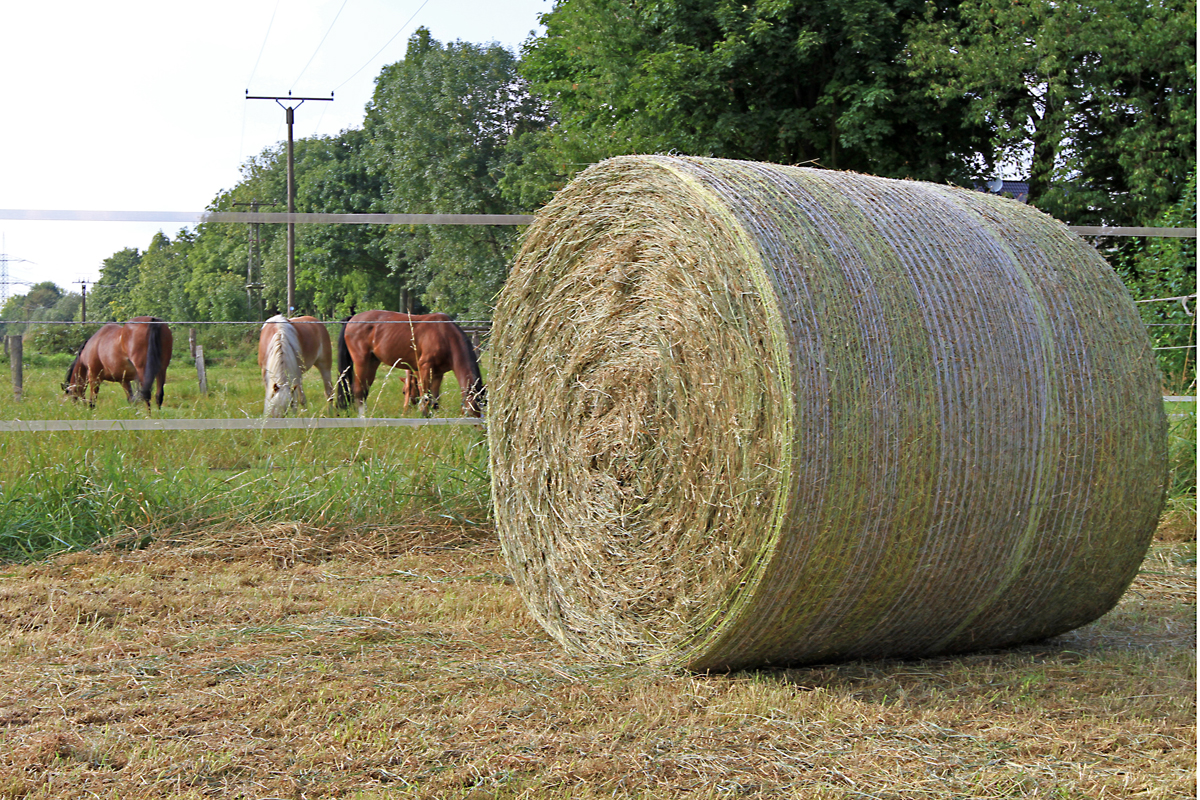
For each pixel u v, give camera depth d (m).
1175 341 10.32
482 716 3.17
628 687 3.54
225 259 67.75
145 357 10.38
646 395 3.98
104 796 2.59
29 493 5.87
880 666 3.82
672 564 3.78
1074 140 19.55
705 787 2.65
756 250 3.39
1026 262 3.81
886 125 18.08
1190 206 14.62
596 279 4.33
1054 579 3.76
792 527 3.24
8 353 11.78
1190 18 17.69
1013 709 3.28
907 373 3.37
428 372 9.19
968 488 3.44
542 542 4.53
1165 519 6.45
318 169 54.34
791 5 17.95
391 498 6.36
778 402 3.27
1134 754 2.88
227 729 3.05
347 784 2.67
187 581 5.11
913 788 2.65
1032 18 18.44
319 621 4.40
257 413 8.52
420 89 41.12
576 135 22.72
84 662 3.75
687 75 19.20
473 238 39.56
